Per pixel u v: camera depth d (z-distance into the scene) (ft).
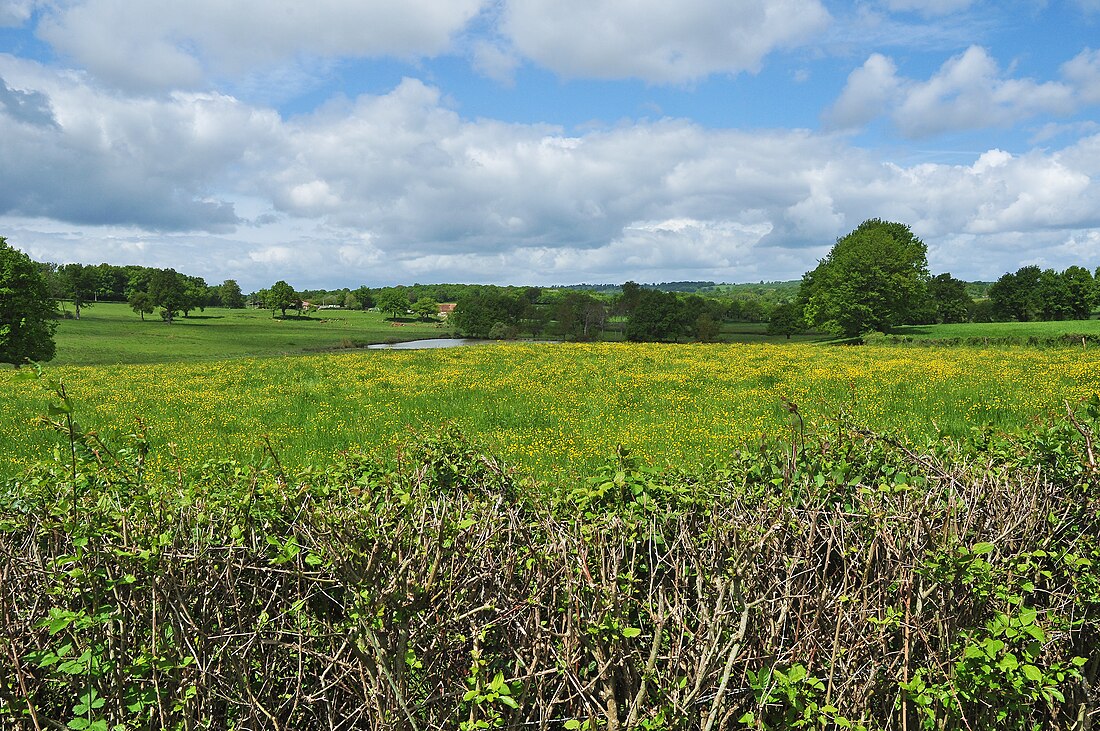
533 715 10.57
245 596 10.96
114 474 11.95
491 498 12.41
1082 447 13.39
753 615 10.78
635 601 10.66
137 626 10.09
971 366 86.02
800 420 13.30
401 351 135.13
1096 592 11.31
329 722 10.11
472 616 10.41
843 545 11.87
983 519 12.24
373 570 9.25
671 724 9.59
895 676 10.75
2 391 76.79
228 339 311.47
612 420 52.11
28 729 9.46
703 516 12.64
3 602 9.75
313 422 54.34
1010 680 10.10
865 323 238.68
